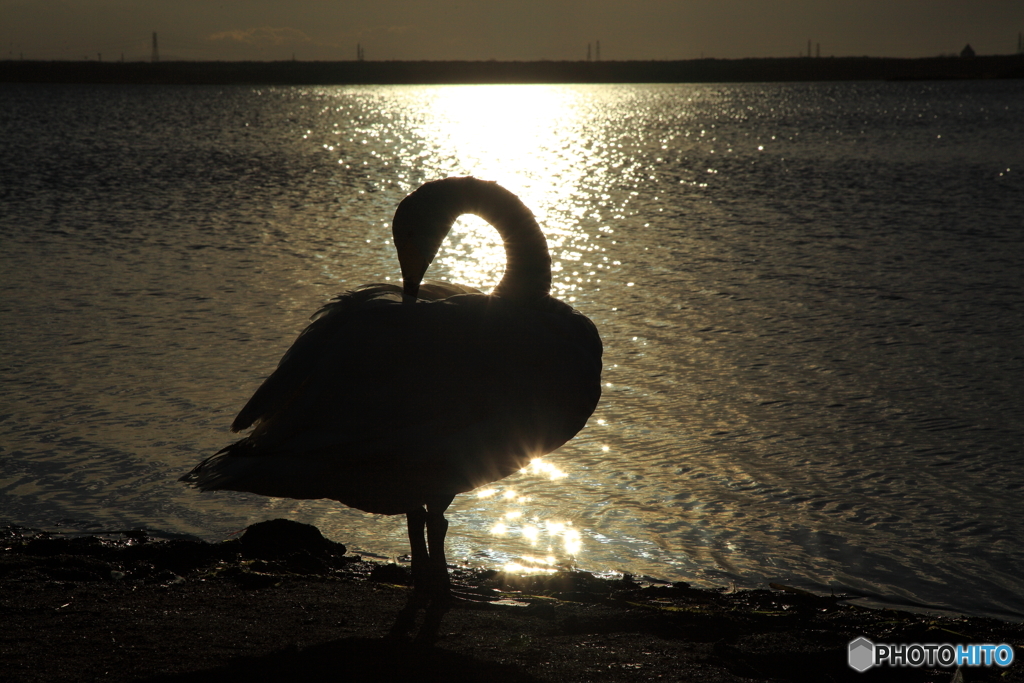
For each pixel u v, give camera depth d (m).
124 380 10.42
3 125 70.62
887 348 12.12
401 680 3.86
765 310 14.34
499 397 4.12
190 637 4.30
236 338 12.37
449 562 6.39
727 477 7.97
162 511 7.13
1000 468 8.16
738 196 31.12
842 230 22.89
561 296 15.48
